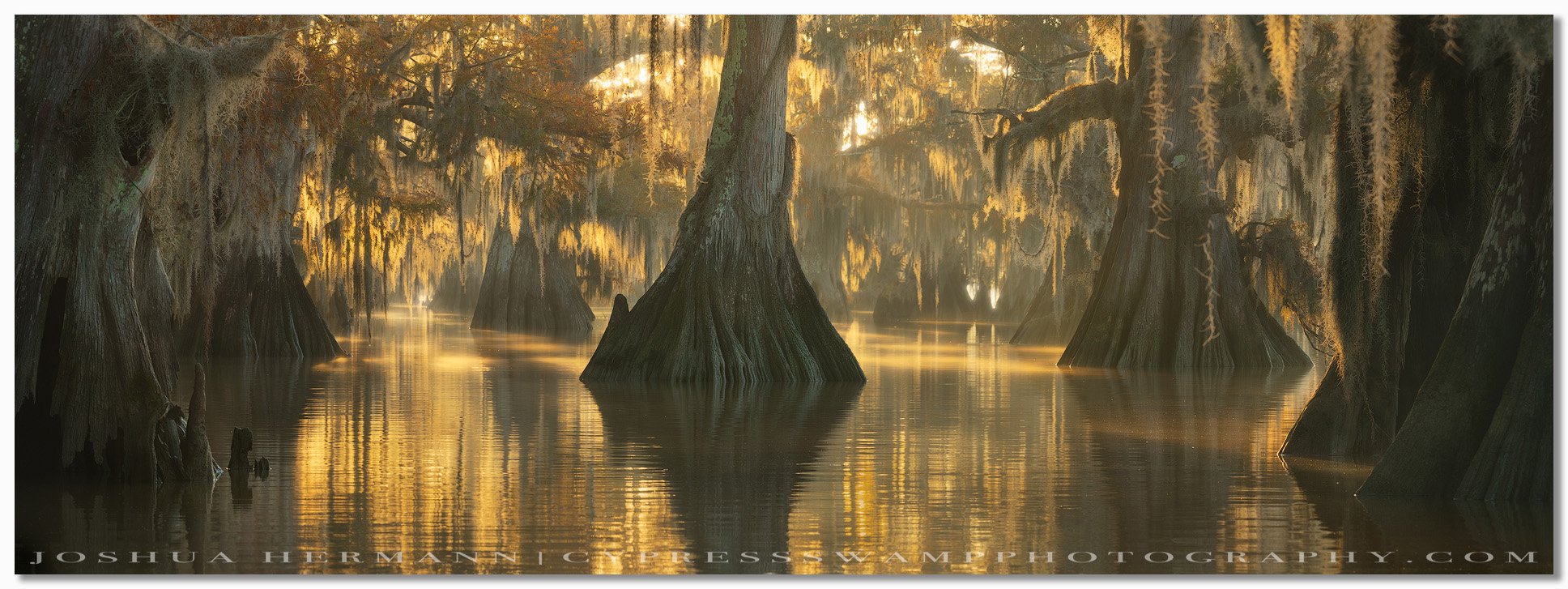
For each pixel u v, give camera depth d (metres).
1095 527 10.74
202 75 12.73
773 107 26.47
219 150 19.81
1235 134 29.97
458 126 32.09
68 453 12.55
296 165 31.73
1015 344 42.62
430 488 12.49
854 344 41.84
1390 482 11.71
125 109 12.52
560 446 15.57
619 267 53.06
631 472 13.57
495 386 24.30
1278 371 29.81
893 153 52.03
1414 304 13.68
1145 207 30.80
